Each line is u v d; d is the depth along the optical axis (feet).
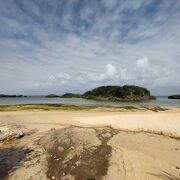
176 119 63.52
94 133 46.85
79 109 126.21
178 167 29.94
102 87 466.29
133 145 39.65
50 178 26.78
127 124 60.13
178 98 457.27
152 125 57.21
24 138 46.88
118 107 146.20
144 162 31.42
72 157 33.22
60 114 94.58
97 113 101.19
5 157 34.01
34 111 110.93
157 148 38.27
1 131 45.80
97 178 26.61
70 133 45.52
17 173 27.96
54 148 37.40
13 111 110.32
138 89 387.96
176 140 44.55
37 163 31.40
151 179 26.37
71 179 26.45
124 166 29.89
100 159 32.32
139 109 132.26
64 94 605.73
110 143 40.11
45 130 56.29
